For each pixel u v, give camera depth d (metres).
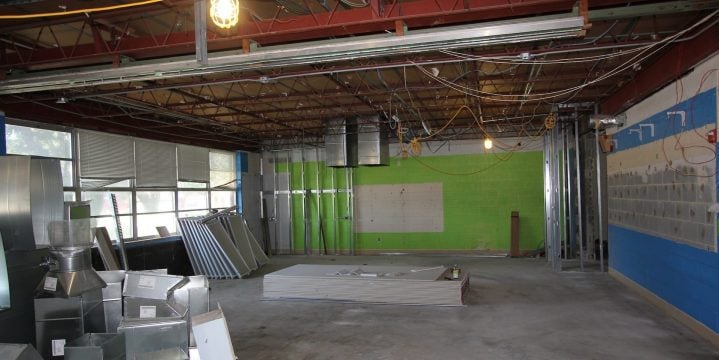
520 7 3.69
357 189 13.10
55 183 4.31
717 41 4.27
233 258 9.70
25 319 3.86
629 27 4.87
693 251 5.12
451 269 7.45
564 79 6.89
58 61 4.60
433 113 9.94
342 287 7.09
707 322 4.86
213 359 3.29
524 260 10.91
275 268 10.80
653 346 4.76
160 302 4.02
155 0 3.44
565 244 10.63
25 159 3.99
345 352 4.86
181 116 8.58
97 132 8.29
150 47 4.38
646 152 6.52
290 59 4.04
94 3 3.96
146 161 9.55
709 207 4.62
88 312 4.07
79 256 3.89
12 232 3.87
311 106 8.69
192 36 4.30
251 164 13.36
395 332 5.49
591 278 8.42
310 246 13.41
